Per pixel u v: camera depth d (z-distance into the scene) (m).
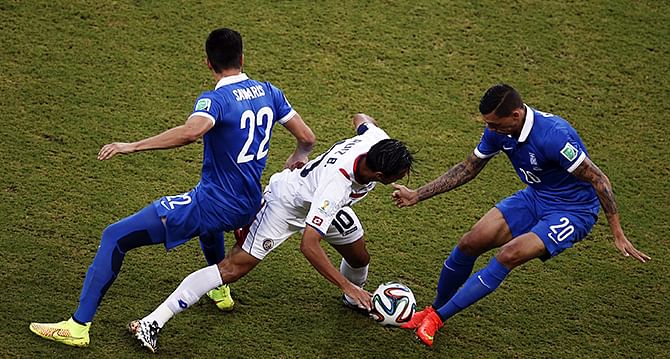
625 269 24.50
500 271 19.94
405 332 21.86
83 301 19.59
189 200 19.81
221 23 33.12
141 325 19.97
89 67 30.42
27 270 22.23
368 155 18.70
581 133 29.94
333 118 29.50
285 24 33.47
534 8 35.44
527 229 20.66
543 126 19.44
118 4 33.44
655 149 29.55
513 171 28.25
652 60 33.53
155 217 19.67
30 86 29.23
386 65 32.12
